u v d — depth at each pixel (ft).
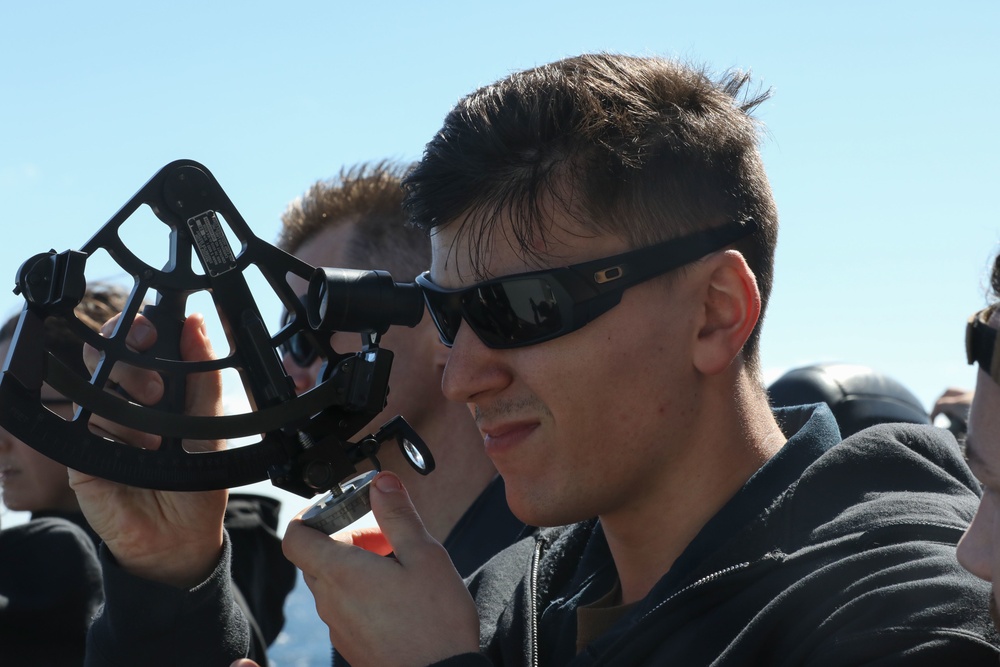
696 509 4.75
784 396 10.08
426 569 4.62
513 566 5.74
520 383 4.60
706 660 4.21
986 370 3.08
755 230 4.89
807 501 4.53
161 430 4.58
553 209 4.59
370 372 4.83
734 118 4.94
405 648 4.45
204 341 5.05
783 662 4.02
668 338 4.60
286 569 9.12
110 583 5.57
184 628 5.54
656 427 4.59
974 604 3.76
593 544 5.49
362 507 4.84
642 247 4.58
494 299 4.56
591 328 4.50
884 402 9.99
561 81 4.74
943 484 4.53
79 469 4.54
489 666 4.31
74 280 4.43
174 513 5.61
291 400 4.76
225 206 4.78
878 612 3.85
